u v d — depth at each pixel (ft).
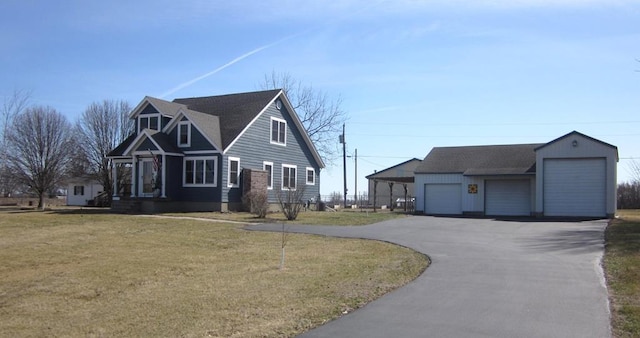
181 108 103.71
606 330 23.38
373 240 60.34
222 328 24.79
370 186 193.67
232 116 110.11
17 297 34.30
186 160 102.47
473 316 26.00
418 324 24.68
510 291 31.86
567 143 103.76
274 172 114.42
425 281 35.29
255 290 33.42
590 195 102.37
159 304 30.66
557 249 51.72
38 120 141.28
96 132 159.84
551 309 27.25
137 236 64.03
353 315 26.50
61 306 31.68
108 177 157.89
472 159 122.93
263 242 59.00
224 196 98.78
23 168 139.85
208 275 39.96
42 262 47.24
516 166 114.42
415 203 122.72
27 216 86.79
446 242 58.29
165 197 99.04
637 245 51.39
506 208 115.34
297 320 25.67
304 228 73.10
